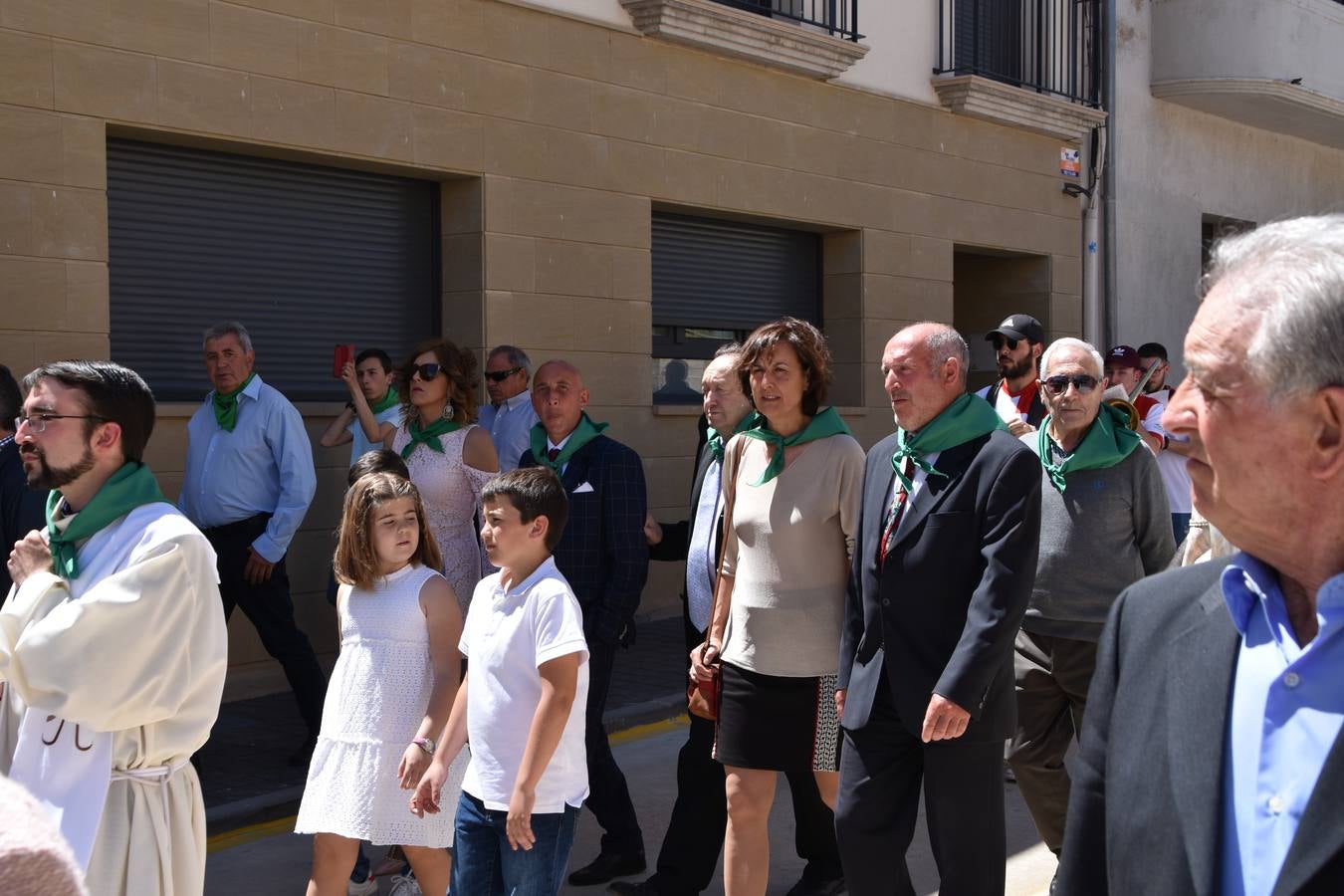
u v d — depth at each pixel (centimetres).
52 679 277
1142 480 463
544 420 535
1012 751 478
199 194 773
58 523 304
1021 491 363
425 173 862
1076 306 1366
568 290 929
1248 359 159
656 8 945
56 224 684
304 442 691
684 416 1016
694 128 1007
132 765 295
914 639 375
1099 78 1359
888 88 1161
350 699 402
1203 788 170
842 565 415
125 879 292
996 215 1270
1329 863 153
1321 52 1476
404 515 405
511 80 889
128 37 709
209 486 680
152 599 286
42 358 679
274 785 627
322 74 791
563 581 377
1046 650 470
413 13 835
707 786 483
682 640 962
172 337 761
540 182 909
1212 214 1527
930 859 541
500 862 372
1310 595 168
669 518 1005
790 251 1141
